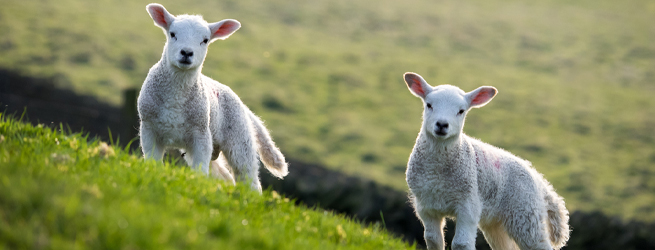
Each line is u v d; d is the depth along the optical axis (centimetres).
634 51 4356
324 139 2441
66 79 2436
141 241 378
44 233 367
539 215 710
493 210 710
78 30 3181
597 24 5009
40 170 462
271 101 2781
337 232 580
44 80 2388
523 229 704
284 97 2861
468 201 669
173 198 498
